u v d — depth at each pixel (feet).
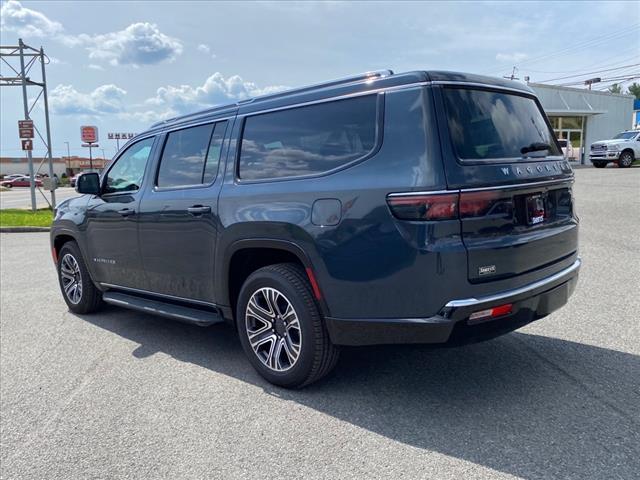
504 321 10.20
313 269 11.07
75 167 294.05
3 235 44.27
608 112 112.16
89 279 18.81
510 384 11.87
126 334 16.97
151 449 9.95
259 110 12.91
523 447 9.35
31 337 16.96
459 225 9.59
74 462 9.64
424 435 9.92
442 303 9.61
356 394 11.77
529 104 12.32
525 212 10.72
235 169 13.10
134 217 15.70
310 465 9.16
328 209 10.77
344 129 11.09
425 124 9.89
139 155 16.43
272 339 12.30
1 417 11.50
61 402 12.12
